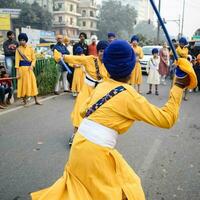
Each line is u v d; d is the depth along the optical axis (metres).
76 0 82.00
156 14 2.58
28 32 31.08
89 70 5.25
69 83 11.59
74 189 2.44
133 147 5.85
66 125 7.16
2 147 5.70
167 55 13.78
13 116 7.88
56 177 4.55
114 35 8.38
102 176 2.40
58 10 77.94
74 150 2.46
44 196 2.48
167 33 2.59
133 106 2.38
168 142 6.21
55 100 10.05
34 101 9.74
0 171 4.72
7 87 9.05
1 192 4.12
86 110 2.56
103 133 2.40
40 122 7.36
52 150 5.57
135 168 4.91
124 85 2.45
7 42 10.09
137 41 11.67
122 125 2.42
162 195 4.12
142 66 18.50
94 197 2.42
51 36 38.38
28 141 6.03
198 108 9.55
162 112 2.38
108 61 2.47
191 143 6.20
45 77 10.75
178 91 2.40
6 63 10.05
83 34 11.34
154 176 4.66
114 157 2.44
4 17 25.52
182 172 4.82
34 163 5.01
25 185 4.31
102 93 2.47
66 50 10.71
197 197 4.10
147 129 7.02
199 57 13.08
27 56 8.93
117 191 2.41
